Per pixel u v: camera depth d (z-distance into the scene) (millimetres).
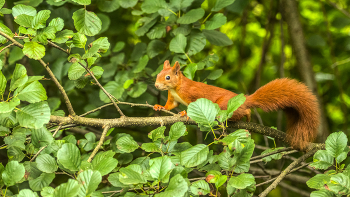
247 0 8992
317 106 6145
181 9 7238
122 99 7734
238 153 4289
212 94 6480
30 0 7348
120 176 3674
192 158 4051
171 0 7082
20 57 7609
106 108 9352
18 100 3889
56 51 8586
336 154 4449
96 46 4750
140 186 3900
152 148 4477
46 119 4051
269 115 11273
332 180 3756
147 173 3938
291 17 9891
